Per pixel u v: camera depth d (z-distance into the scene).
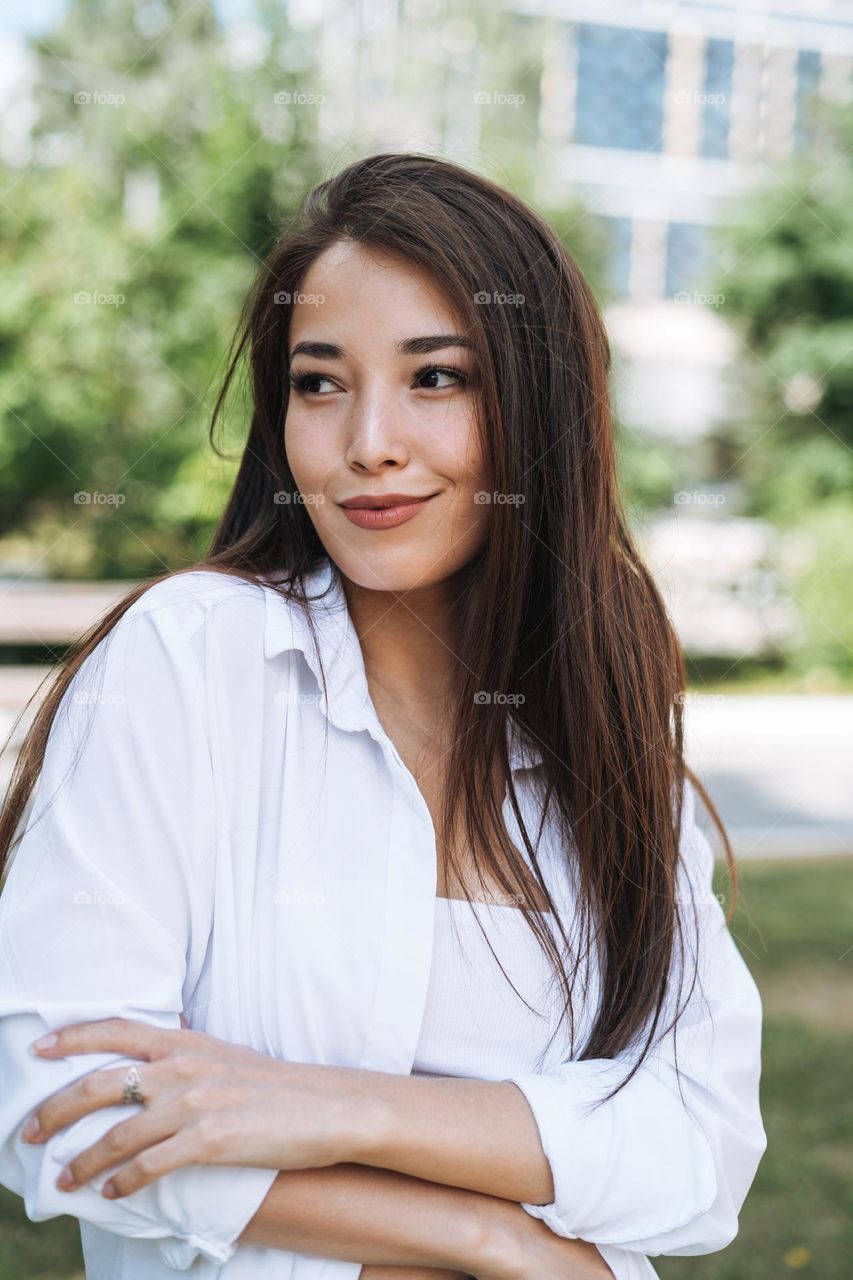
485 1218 0.98
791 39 11.03
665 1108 1.07
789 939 4.12
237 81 8.53
